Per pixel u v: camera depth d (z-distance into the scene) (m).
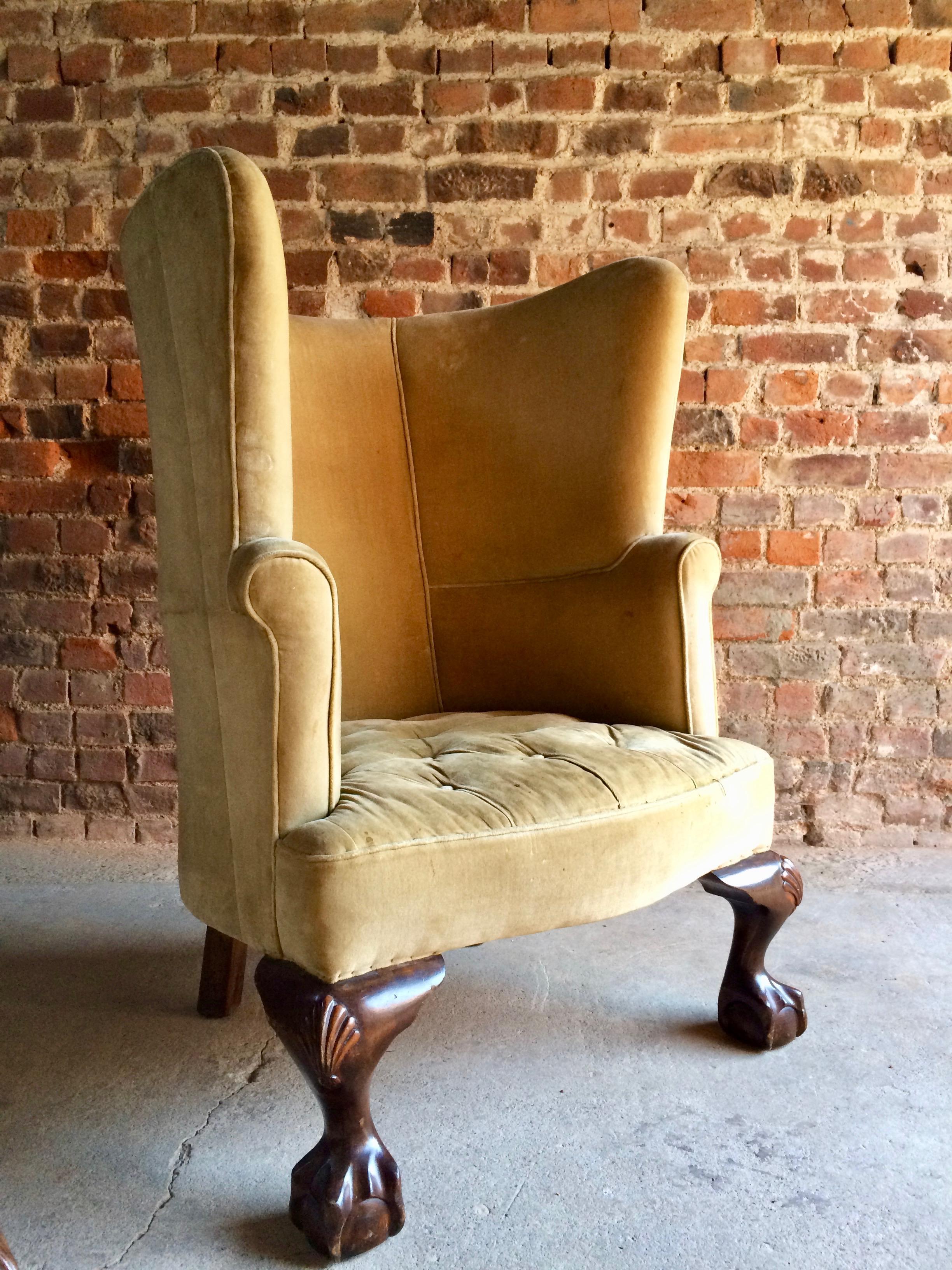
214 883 1.06
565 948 1.65
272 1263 0.93
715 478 2.12
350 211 2.09
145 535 2.13
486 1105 1.19
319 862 0.89
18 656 2.15
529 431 1.58
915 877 1.97
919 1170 1.06
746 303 2.09
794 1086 1.23
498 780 1.07
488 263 2.10
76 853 2.10
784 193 2.08
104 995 1.49
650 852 1.09
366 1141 0.95
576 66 2.08
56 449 2.12
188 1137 1.13
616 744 1.24
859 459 2.10
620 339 1.50
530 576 1.57
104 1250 0.94
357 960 0.90
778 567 2.12
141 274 1.15
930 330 2.08
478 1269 0.92
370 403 1.63
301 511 1.54
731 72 2.07
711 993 1.49
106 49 2.08
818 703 2.14
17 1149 1.10
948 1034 1.36
